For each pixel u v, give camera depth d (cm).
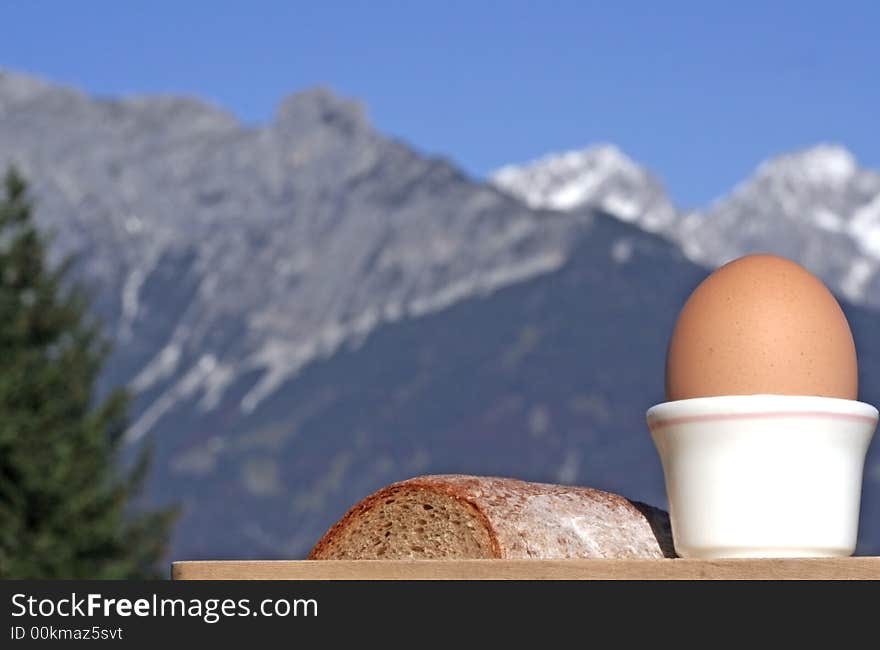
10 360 2258
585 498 219
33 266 2380
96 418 2203
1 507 2055
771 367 185
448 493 204
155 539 2216
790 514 177
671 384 194
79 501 2088
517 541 200
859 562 164
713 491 180
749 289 191
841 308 196
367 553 211
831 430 178
